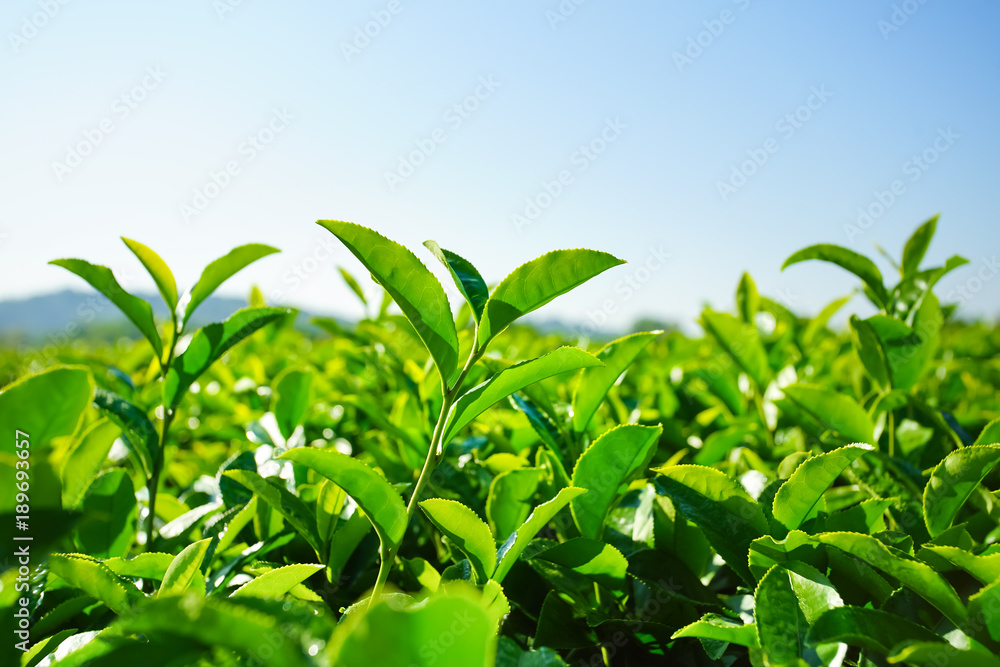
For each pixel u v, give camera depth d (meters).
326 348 5.04
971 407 3.19
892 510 1.79
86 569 1.22
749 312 3.62
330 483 1.64
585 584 1.54
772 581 1.24
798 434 2.79
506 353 5.22
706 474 1.54
